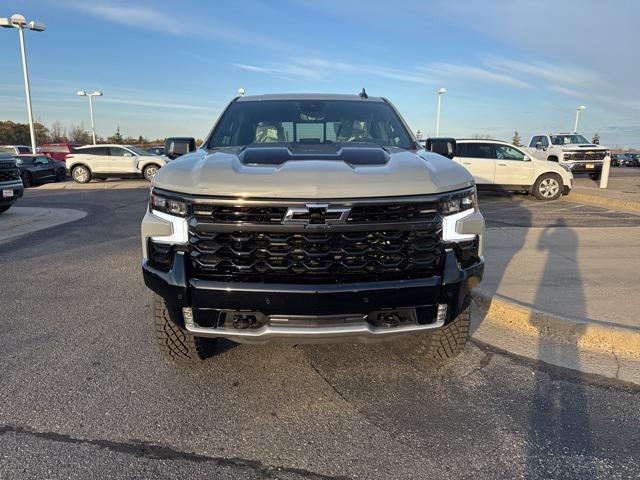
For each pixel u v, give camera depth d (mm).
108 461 2518
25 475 2396
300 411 3002
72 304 4918
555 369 3547
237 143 3846
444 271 2748
